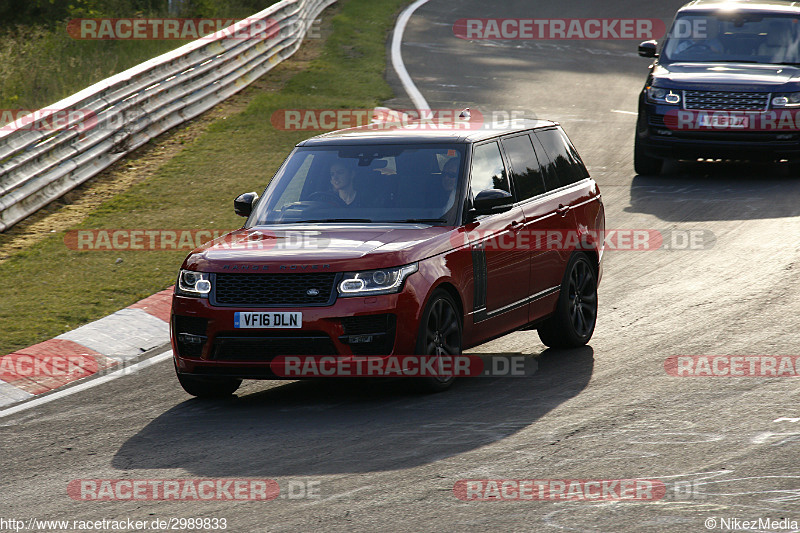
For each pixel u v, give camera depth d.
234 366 23.75
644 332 29.91
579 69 83.44
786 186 49.00
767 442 19.98
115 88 54.31
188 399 25.81
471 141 26.92
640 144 51.81
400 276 23.59
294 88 71.19
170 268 38.28
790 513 16.48
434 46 91.88
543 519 16.66
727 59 53.03
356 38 92.31
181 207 46.50
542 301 28.02
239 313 23.53
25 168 45.59
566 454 19.89
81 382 27.73
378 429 22.14
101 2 83.75
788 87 49.50
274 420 23.39
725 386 24.08
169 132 60.22
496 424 22.05
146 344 31.28
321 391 25.95
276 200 26.95
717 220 43.06
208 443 21.89
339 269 23.41
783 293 32.66
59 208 47.09
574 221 29.44
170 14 90.06
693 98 50.28
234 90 69.19
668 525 16.23
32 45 73.12
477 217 26.11
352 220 25.80
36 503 18.78
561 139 30.70
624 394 23.95
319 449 20.95
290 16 83.44
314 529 16.67
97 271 38.12
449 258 24.67
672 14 113.12
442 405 23.77
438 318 24.52
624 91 74.19
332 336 23.14
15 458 21.69
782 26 53.78
